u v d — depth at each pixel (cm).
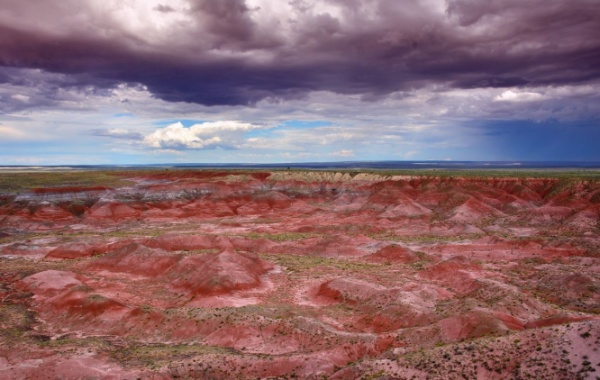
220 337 5856
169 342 5938
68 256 10912
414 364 4219
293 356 4991
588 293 7450
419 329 5484
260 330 5881
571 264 9544
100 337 6041
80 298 7050
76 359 4891
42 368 4747
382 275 8981
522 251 10606
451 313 6031
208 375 4728
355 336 5447
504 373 3831
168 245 11488
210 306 7425
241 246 11719
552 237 11281
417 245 11638
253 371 4819
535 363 3784
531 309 6444
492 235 12469
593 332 3878
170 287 8506
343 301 7419
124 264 9738
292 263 10088
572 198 14562
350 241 11656
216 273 8362
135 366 4825
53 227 14362
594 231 12112
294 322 5888
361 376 4312
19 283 8562
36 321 6812
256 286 8381
